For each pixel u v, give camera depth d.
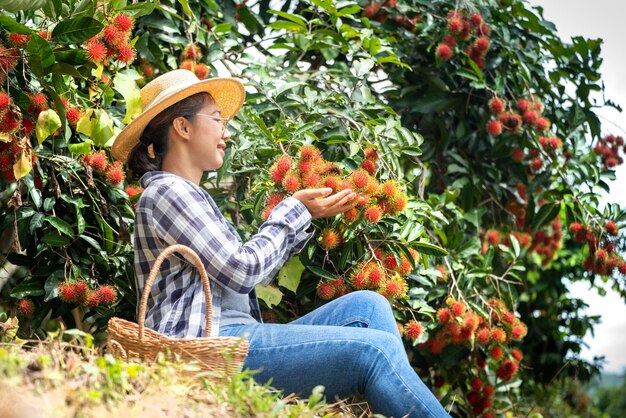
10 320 3.15
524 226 5.03
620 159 5.24
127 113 3.19
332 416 2.46
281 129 3.69
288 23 4.38
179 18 4.20
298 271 3.55
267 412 2.22
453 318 3.87
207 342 2.41
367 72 4.18
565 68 5.17
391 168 3.68
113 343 2.45
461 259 4.40
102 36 3.19
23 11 3.38
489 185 5.06
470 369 4.72
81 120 3.26
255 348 2.61
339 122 3.96
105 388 2.07
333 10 4.32
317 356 2.56
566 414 7.13
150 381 2.20
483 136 4.91
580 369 6.37
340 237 3.41
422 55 4.86
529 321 6.31
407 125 4.92
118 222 3.58
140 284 2.74
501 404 5.46
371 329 2.61
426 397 2.50
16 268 4.48
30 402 1.92
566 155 5.12
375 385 2.53
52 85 3.22
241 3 4.77
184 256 2.65
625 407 9.03
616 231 4.57
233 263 2.60
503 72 4.88
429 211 3.88
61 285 3.37
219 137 2.90
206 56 4.33
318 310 2.86
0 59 3.07
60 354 2.21
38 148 3.44
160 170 2.89
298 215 2.81
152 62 4.17
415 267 3.92
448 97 4.83
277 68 4.52
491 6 4.91
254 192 3.74
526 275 6.15
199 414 2.12
